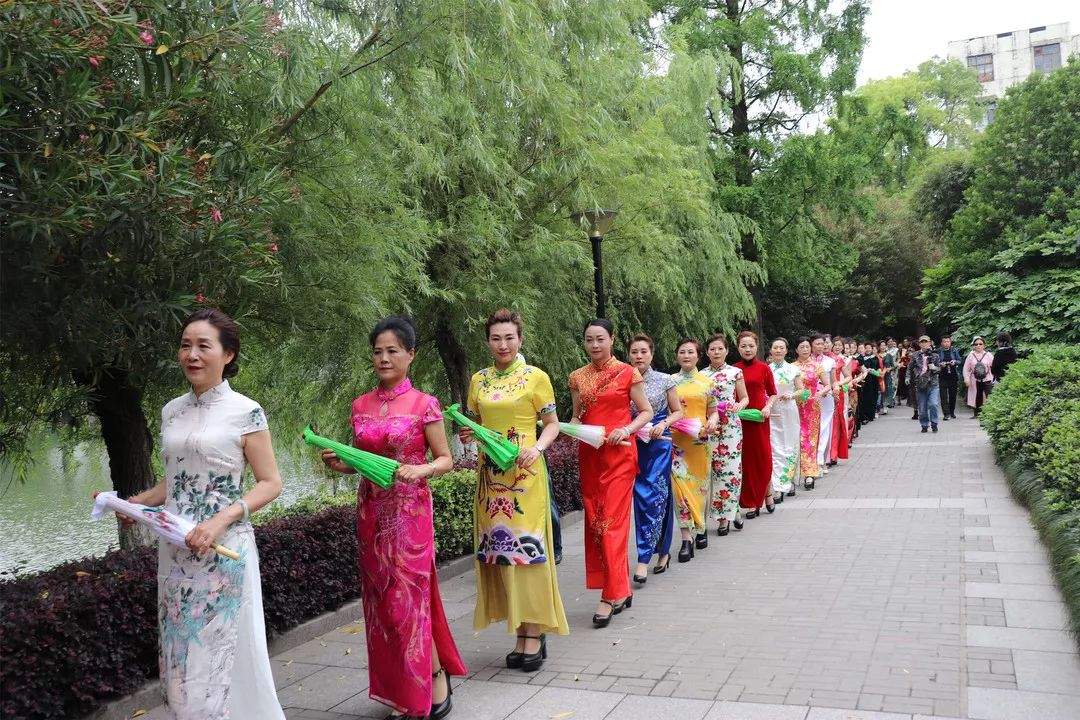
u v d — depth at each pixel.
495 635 5.57
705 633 5.30
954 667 4.48
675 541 8.36
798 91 20.34
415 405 4.14
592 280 11.60
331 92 6.11
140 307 4.48
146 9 4.29
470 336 10.20
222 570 3.24
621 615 5.82
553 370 11.72
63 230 3.91
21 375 5.68
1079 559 5.27
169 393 6.66
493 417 4.96
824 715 3.95
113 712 4.33
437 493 7.28
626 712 4.12
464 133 8.71
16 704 3.86
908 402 27.72
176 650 3.22
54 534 13.82
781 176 19.89
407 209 8.19
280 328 6.50
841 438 13.70
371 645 4.07
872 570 6.64
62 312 4.48
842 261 24.50
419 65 7.05
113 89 4.38
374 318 6.80
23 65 3.64
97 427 7.74
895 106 21.20
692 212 13.11
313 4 6.25
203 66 4.68
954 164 31.14
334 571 5.98
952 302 25.38
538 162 10.26
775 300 26.89
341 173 6.39
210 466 3.29
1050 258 22.78
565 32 10.14
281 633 5.43
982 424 13.30
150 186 4.14
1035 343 21.73
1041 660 4.53
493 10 7.68
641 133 12.04
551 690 4.47
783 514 9.41
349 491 8.23
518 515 4.79
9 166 3.99
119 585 4.50
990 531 7.83
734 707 4.11
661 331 14.19
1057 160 25.06
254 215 4.79
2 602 4.11
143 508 3.13
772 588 6.28
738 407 8.35
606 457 5.81
